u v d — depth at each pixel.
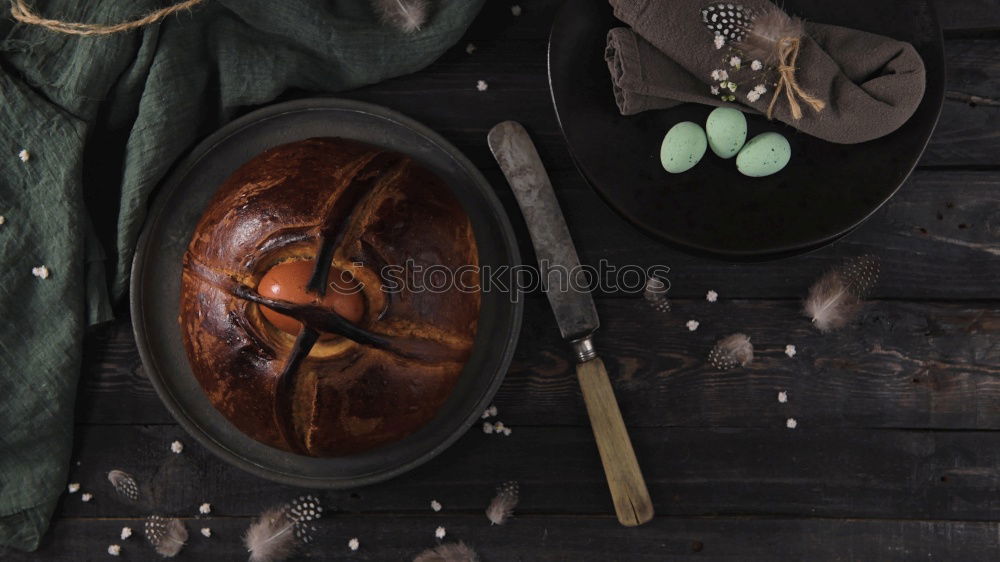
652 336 0.82
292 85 0.81
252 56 0.80
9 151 0.79
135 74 0.79
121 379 0.83
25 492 0.80
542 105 0.83
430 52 0.80
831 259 0.82
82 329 0.80
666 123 0.77
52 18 0.78
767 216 0.76
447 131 0.83
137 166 0.78
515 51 0.83
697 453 0.82
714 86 0.75
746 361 0.81
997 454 0.81
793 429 0.82
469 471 0.82
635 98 0.75
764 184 0.76
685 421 0.82
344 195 0.71
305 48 0.80
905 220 0.82
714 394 0.82
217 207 0.73
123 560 0.82
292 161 0.74
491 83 0.83
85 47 0.78
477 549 0.82
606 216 0.82
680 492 0.82
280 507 0.82
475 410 0.78
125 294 0.81
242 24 0.79
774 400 0.82
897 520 0.81
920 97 0.74
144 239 0.79
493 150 0.80
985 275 0.81
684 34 0.74
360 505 0.82
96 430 0.82
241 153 0.81
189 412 0.79
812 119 0.74
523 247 0.82
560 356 0.82
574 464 0.82
